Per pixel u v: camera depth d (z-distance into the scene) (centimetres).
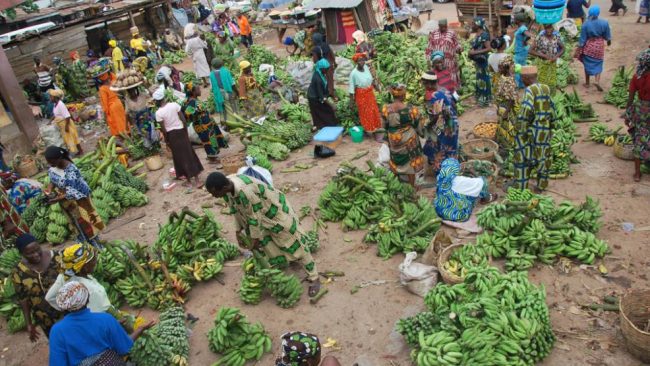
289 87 1289
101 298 462
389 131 748
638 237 618
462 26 1745
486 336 458
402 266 589
